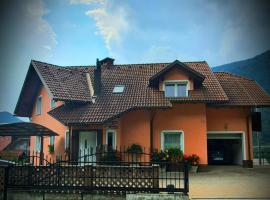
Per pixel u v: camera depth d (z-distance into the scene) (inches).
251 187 508.1
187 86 784.9
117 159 683.4
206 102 752.3
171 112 778.8
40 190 413.4
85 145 735.7
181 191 382.3
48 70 799.1
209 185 528.7
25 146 960.9
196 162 731.4
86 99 763.4
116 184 405.4
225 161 902.4
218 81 885.8
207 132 824.3
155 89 793.6
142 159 719.1
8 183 424.2
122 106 727.7
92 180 410.3
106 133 724.0
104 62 947.3
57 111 757.9
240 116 824.9
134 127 745.0
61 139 787.4
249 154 808.3
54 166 419.8
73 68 943.0
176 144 777.6
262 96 831.1
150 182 398.9
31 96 914.7
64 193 407.2
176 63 784.3
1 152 868.0
